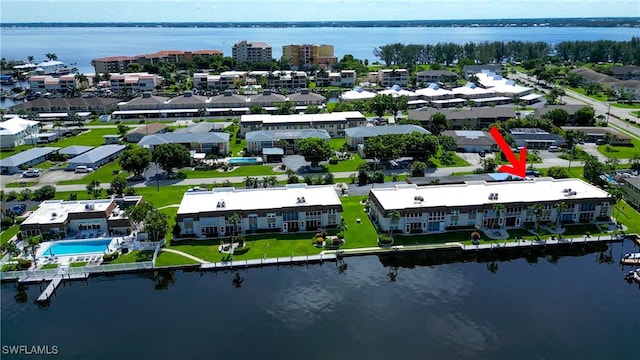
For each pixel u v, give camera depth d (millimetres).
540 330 89188
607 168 163750
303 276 109562
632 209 141500
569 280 107500
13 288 107562
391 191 139375
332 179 162500
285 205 130000
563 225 131125
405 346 85062
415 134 183750
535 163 183750
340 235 123875
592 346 84875
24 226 123938
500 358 82062
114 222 127875
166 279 109812
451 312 95062
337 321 92312
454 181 154375
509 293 101938
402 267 114500
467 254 120125
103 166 187500
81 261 114188
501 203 128375
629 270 111812
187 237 125812
